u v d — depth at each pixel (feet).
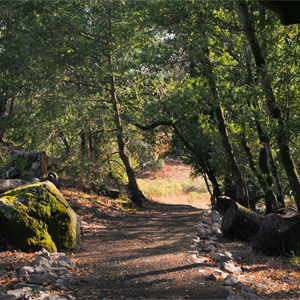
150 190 92.12
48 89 38.29
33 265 16.46
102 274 16.39
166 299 13.08
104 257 19.99
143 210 48.42
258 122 26.37
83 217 32.81
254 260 21.39
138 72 35.60
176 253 21.07
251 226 26.37
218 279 15.78
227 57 29.22
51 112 37.19
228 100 27.81
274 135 20.75
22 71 41.93
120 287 14.48
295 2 10.66
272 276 17.83
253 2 25.05
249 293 13.85
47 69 38.60
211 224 34.19
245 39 28.91
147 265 18.16
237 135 36.68
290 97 21.71
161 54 23.47
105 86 45.01
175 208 57.16
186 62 25.70
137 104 46.47
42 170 33.94
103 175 45.14
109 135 44.75
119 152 49.65
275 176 28.48
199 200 89.10
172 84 36.19
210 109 34.12
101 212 36.45
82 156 41.93
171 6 20.59
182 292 13.92
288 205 37.24
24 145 43.98
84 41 41.52
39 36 37.70
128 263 18.60
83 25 41.52
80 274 16.17
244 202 34.88
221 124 34.83
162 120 48.06
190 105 35.14
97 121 41.88
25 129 38.40
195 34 23.54
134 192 51.83
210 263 18.66
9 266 15.88
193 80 32.50
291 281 17.28
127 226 32.58
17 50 41.45
